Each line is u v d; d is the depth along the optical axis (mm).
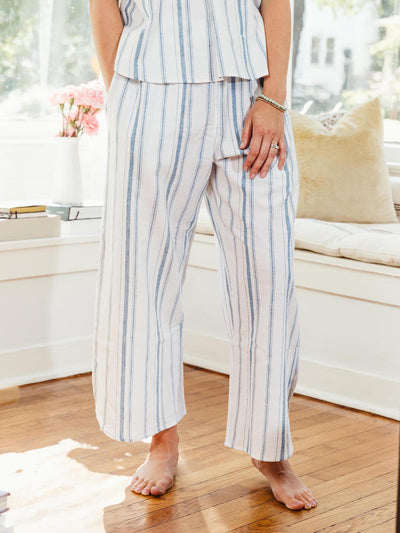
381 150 3252
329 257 2789
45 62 3471
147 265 1919
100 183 3547
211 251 3135
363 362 2758
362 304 2738
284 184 1918
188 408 2721
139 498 2021
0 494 1376
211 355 3199
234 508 1974
